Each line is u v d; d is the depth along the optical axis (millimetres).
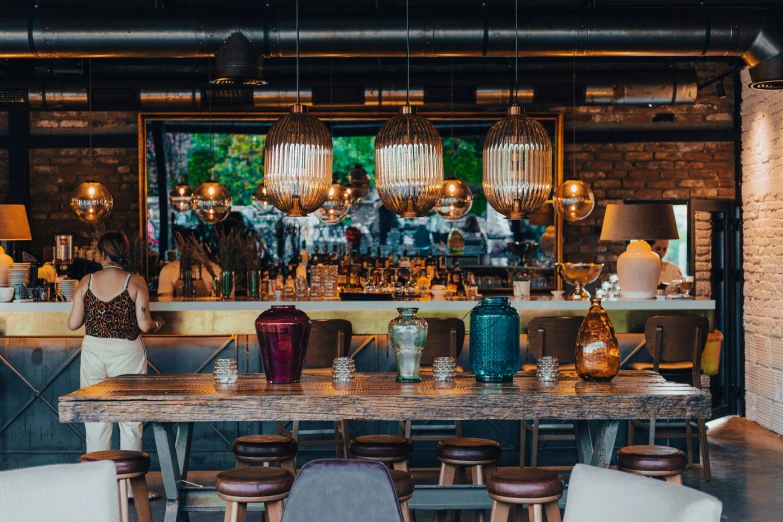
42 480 2875
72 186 9789
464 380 4246
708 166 9617
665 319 6301
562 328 6258
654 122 9656
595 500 2818
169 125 9523
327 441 6242
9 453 6656
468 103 8492
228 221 9625
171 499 4020
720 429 8359
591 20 6309
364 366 6684
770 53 6355
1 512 2826
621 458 4012
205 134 9555
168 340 6625
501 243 9688
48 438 6641
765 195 8508
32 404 6645
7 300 6762
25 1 7410
